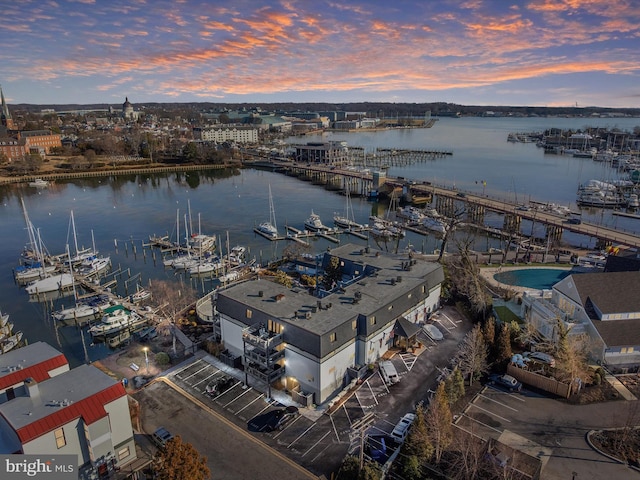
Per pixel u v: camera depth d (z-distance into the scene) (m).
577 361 58.53
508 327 68.62
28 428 40.88
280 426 53.41
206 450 49.84
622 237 125.50
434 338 72.12
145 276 114.81
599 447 48.84
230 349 69.69
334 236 149.25
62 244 141.25
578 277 69.50
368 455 48.25
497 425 52.47
